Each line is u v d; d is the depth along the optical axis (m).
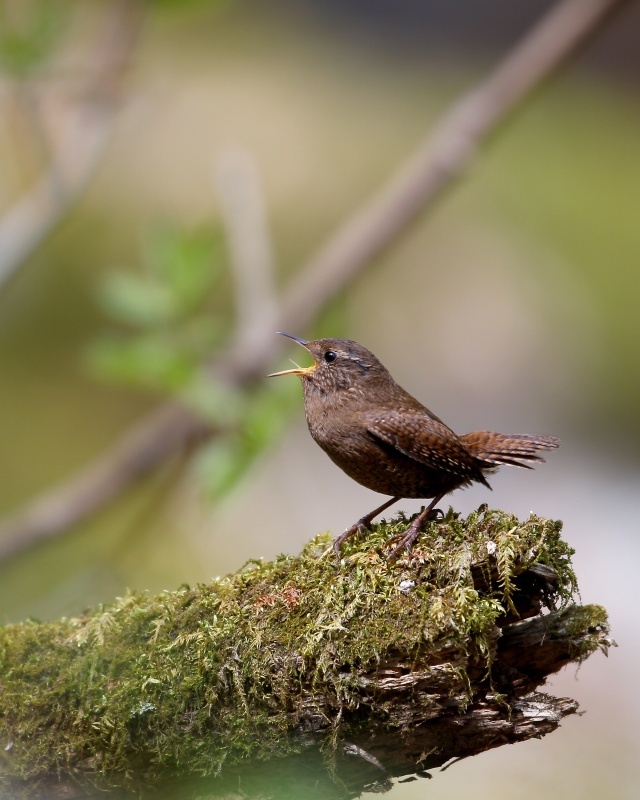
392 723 5.58
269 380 9.77
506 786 12.48
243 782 5.83
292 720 5.65
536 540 5.68
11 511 18.30
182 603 6.08
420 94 30.62
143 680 5.82
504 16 34.19
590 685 15.74
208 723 5.75
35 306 21.88
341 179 25.12
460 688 5.54
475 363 22.16
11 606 14.05
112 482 11.61
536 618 5.71
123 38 10.59
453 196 25.28
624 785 13.18
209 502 9.59
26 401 20.50
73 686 5.92
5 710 5.93
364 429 7.43
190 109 25.22
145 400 21.16
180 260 9.67
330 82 29.58
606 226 25.80
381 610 5.61
